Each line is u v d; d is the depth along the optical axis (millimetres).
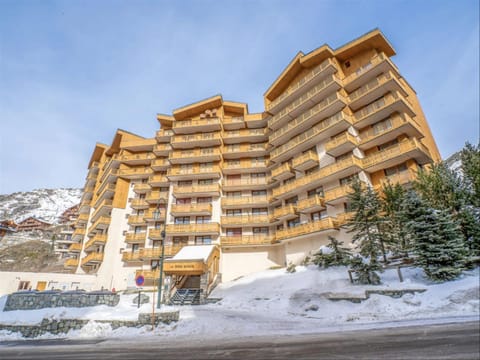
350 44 28453
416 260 13422
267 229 32188
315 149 29359
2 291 30672
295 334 9281
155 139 40594
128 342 10195
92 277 34625
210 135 35344
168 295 20969
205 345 8602
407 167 22531
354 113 27656
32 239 76312
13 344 11039
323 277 18141
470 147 16984
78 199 187625
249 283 22797
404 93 25984
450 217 13969
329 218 24219
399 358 5473
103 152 52375
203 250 25031
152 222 34562
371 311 11664
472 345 5789
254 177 34969
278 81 34438
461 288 10852
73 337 12039
